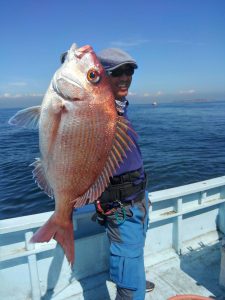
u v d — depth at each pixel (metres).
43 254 2.88
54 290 2.95
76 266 3.06
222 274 3.01
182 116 53.78
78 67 1.52
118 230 2.25
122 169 2.17
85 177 1.62
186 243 3.74
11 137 23.98
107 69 2.04
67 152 1.58
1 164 13.53
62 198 1.66
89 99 1.54
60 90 1.51
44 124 1.56
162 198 3.31
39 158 1.70
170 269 3.30
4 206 8.37
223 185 3.85
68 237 1.71
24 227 2.60
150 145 20.44
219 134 26.06
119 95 2.11
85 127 1.56
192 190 3.54
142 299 2.33
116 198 2.20
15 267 2.78
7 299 2.79
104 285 3.03
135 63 2.08
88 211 2.91
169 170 12.90
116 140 1.65
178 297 2.55
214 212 3.96
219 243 3.76
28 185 10.09
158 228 3.53
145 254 3.50
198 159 15.16
